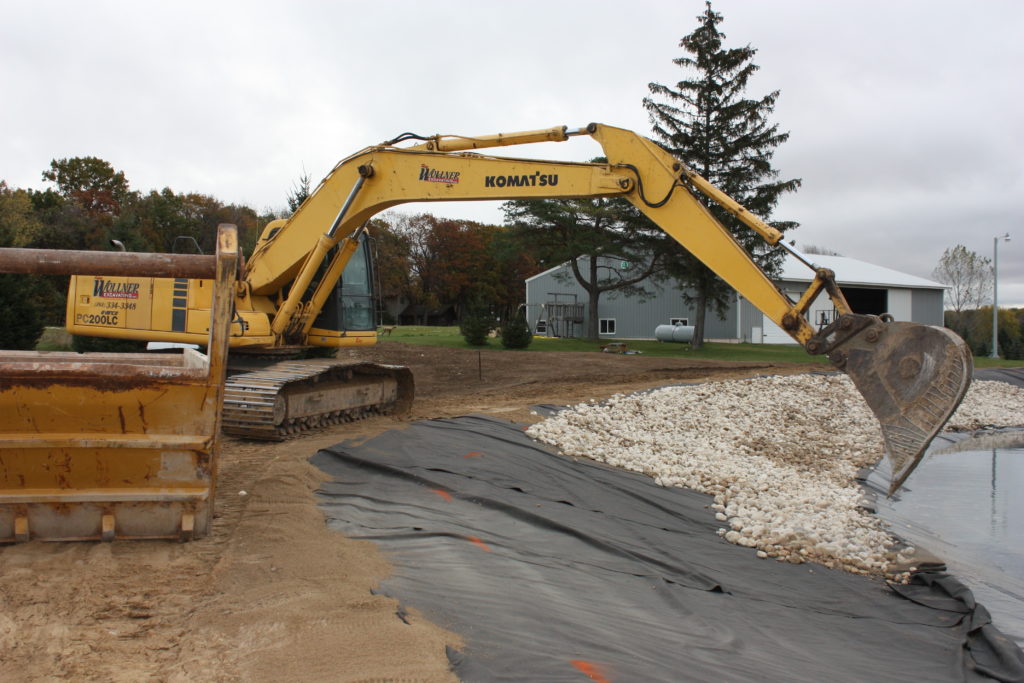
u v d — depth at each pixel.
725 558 7.01
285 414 9.66
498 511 7.01
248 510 6.18
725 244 8.01
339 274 11.29
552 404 14.25
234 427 9.29
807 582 6.69
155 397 4.68
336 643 3.79
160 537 5.04
